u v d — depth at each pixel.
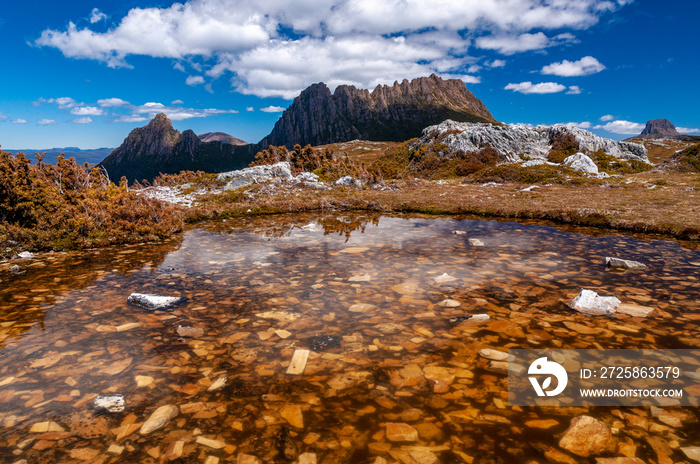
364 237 13.55
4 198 11.96
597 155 57.72
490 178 45.75
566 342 4.99
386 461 2.94
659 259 9.77
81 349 4.94
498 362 4.48
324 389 3.97
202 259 10.24
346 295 7.07
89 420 3.49
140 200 15.90
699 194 25.70
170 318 6.00
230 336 5.32
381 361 4.55
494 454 3.01
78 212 13.70
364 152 143.50
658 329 5.38
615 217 15.88
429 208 22.00
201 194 28.62
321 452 3.05
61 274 8.76
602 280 7.89
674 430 3.26
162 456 3.02
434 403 3.71
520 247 11.51
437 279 7.99
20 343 5.12
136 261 10.06
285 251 11.19
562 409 3.59
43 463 2.94
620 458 2.94
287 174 36.00
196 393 3.93
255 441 3.20
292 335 5.33
